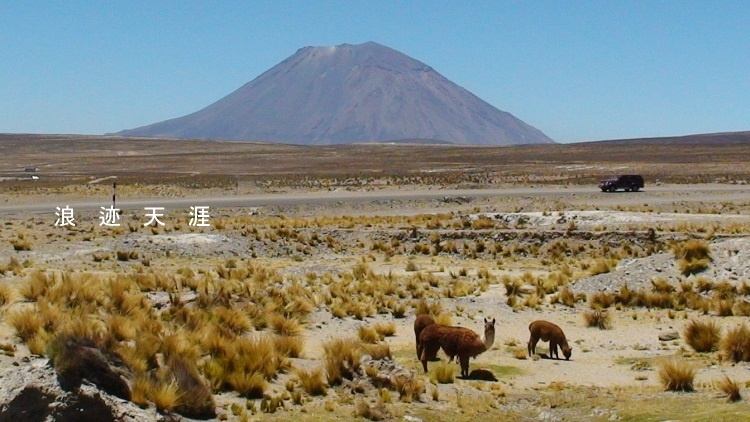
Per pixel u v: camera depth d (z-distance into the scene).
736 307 23.12
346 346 15.03
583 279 28.38
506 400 13.94
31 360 11.83
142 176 112.94
